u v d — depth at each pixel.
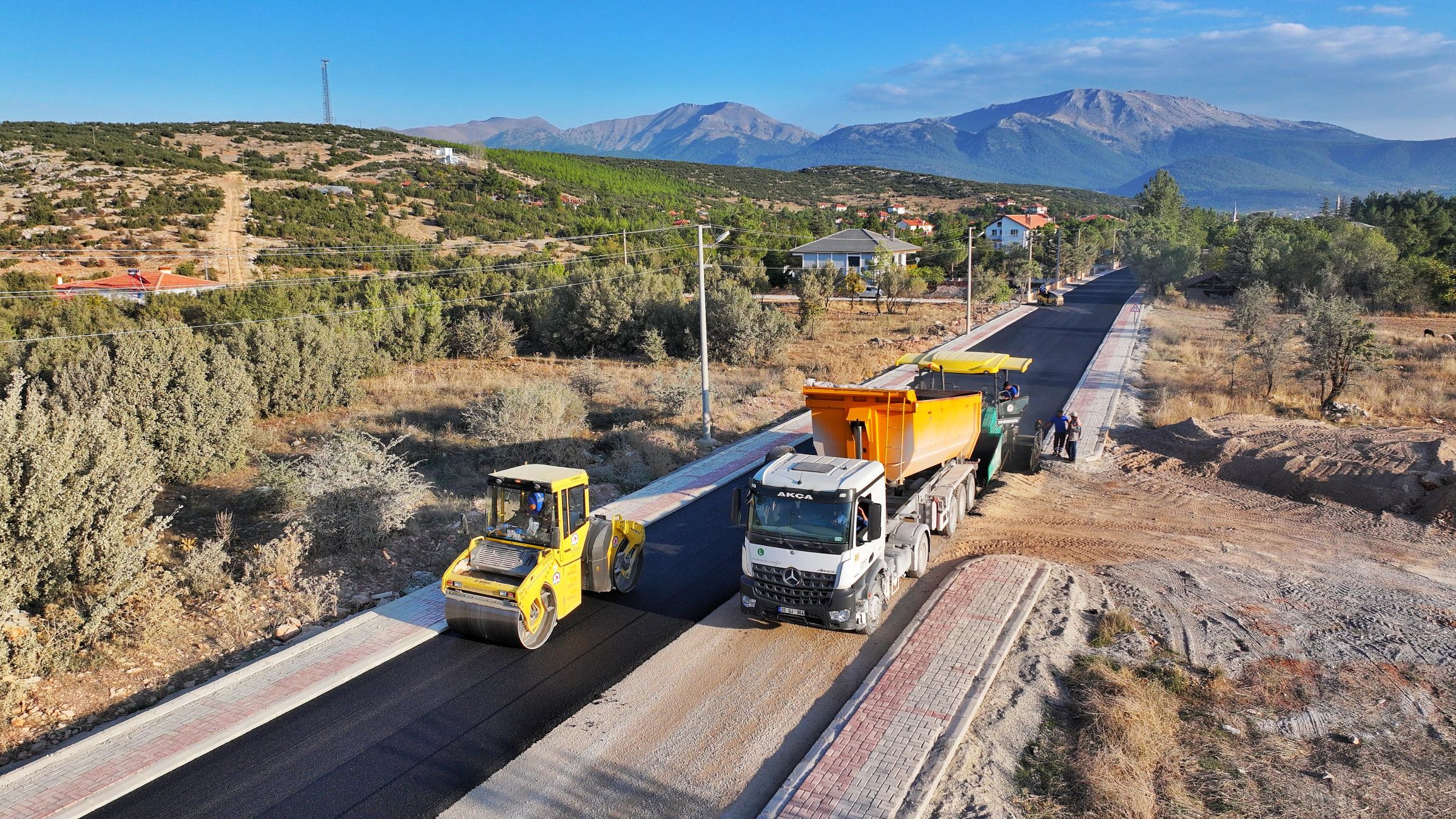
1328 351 26.08
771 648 11.92
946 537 16.47
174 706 10.14
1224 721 9.75
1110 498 19.23
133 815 8.27
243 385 22.17
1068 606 12.83
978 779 8.61
